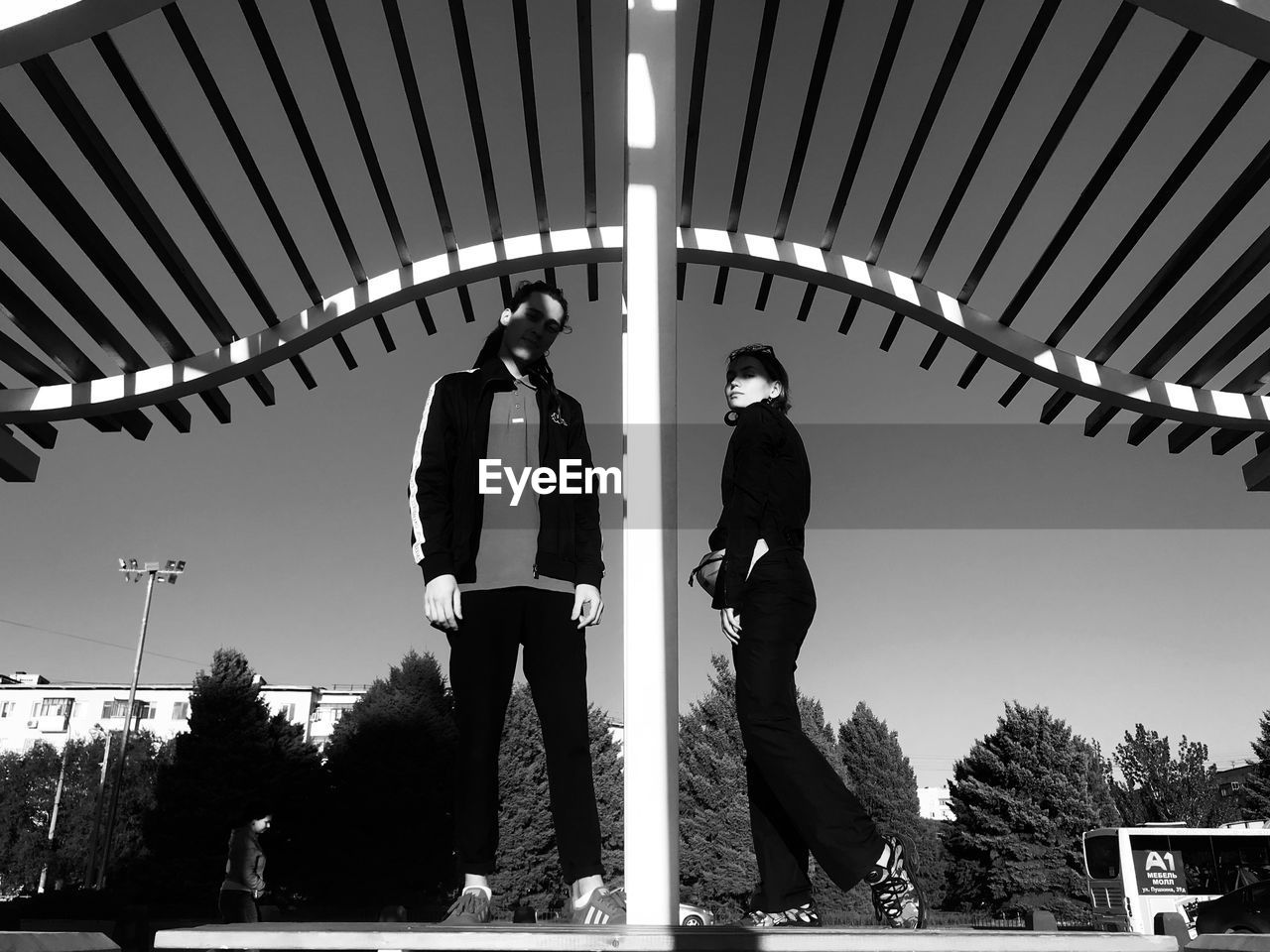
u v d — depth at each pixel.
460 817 2.08
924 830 43.09
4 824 61.25
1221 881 15.12
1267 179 3.08
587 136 3.59
